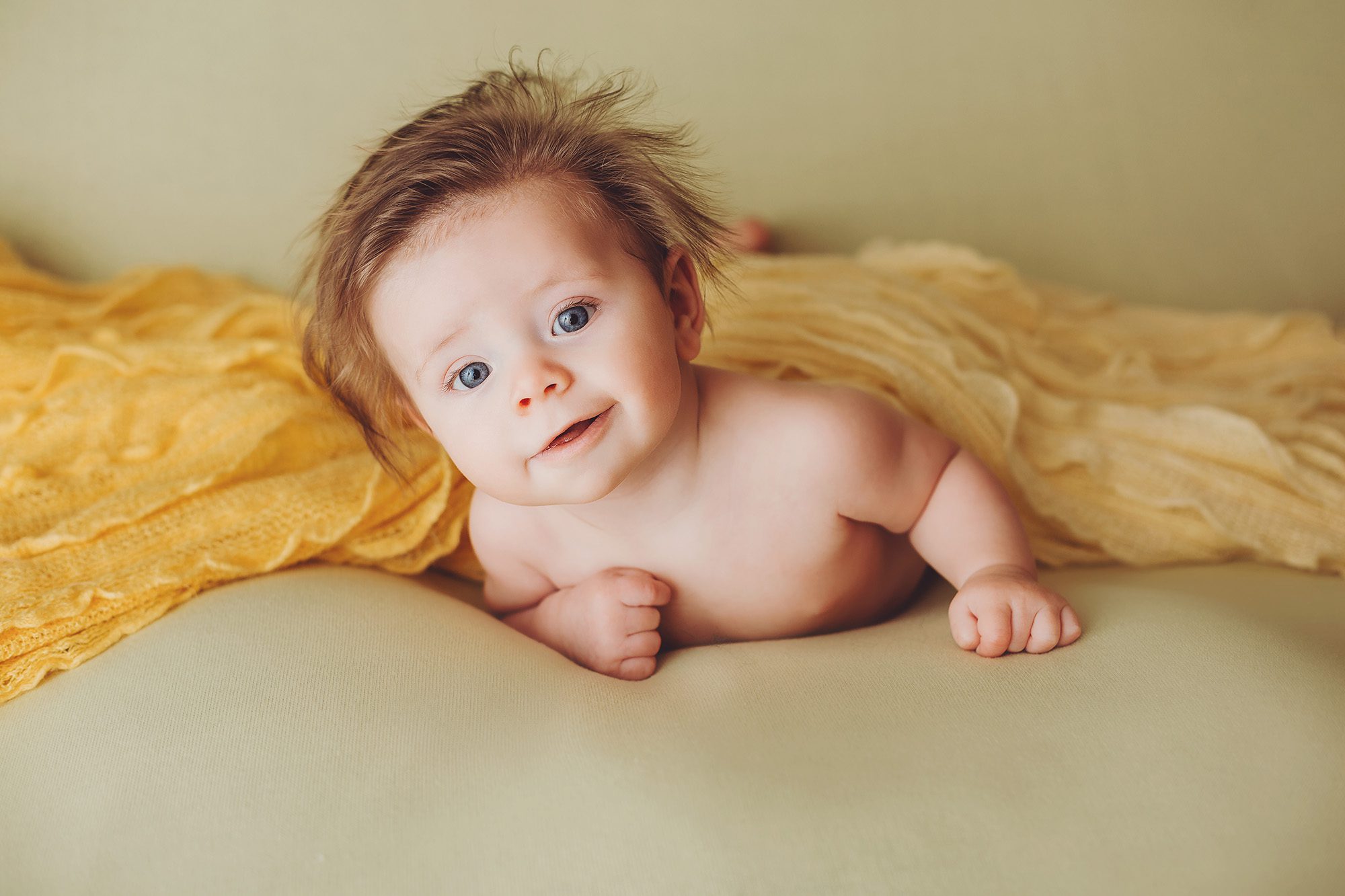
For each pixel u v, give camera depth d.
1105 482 1.00
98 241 1.48
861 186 1.56
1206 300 1.55
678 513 0.84
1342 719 0.61
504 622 0.96
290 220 1.50
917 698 0.66
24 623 0.77
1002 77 1.53
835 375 1.09
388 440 0.97
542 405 0.70
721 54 1.52
